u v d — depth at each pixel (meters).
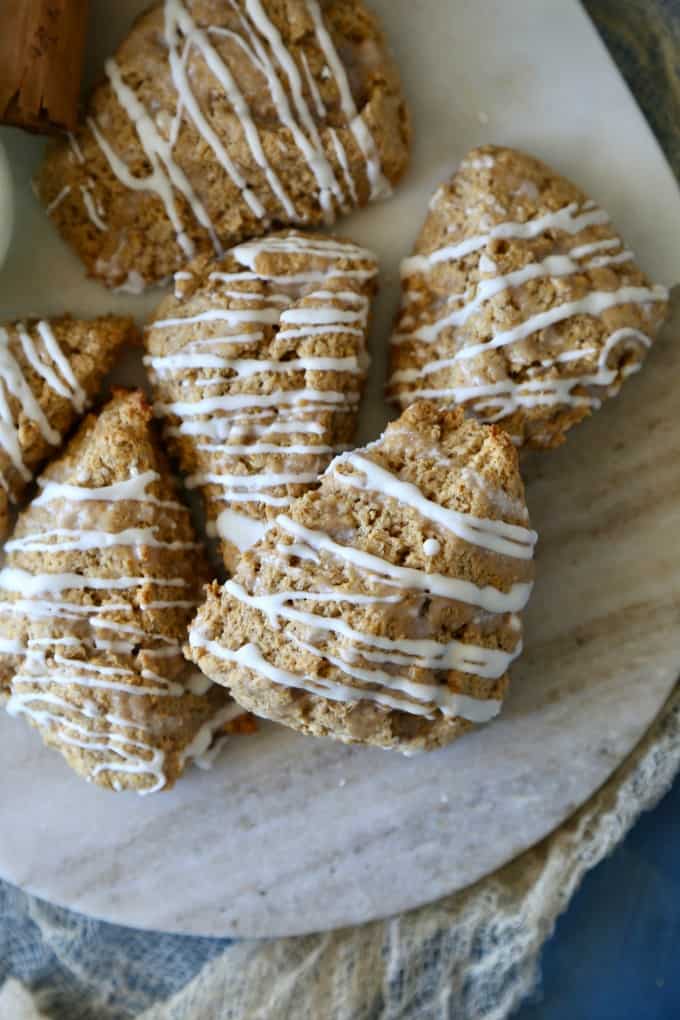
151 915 0.47
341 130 0.44
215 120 0.43
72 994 0.48
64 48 0.42
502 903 0.47
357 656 0.41
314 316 0.43
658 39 0.46
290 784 0.46
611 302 0.43
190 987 0.48
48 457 0.45
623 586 0.46
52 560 0.44
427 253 0.44
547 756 0.46
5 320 0.46
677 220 0.45
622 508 0.46
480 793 0.46
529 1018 0.48
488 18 0.45
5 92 0.42
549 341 0.43
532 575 0.43
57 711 0.45
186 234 0.44
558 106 0.45
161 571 0.44
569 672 0.46
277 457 0.44
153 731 0.44
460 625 0.42
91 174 0.44
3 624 0.44
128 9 0.45
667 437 0.45
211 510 0.45
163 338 0.44
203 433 0.44
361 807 0.46
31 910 0.49
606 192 0.45
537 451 0.45
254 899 0.46
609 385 0.44
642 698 0.46
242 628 0.42
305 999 0.47
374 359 0.46
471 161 0.44
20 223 0.45
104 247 0.45
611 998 0.48
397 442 0.42
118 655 0.44
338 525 0.42
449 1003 0.47
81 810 0.47
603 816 0.46
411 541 0.41
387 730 0.42
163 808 0.47
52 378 0.44
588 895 0.49
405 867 0.46
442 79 0.45
